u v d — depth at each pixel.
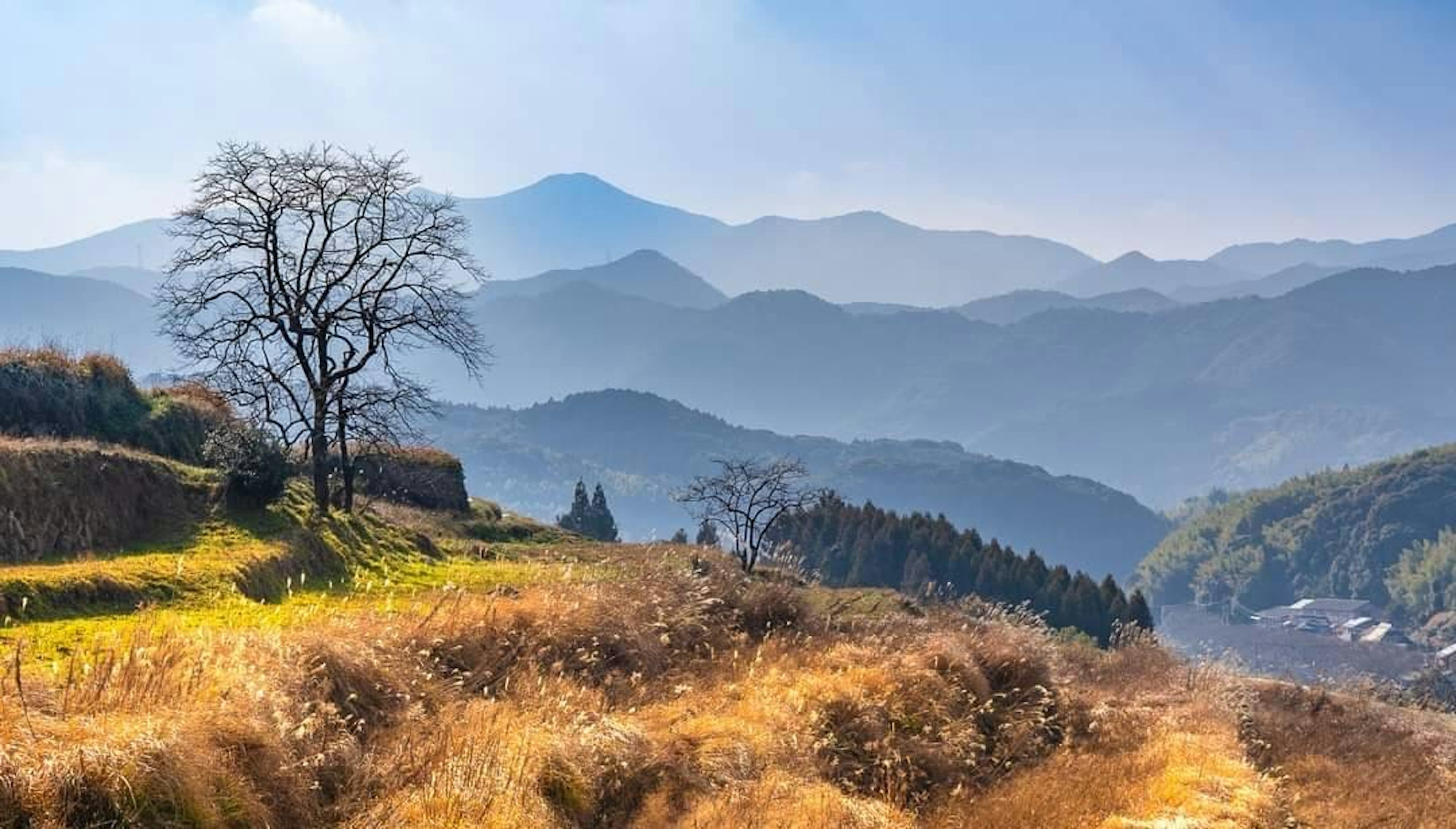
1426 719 28.19
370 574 23.33
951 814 13.72
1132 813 14.22
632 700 14.46
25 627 13.11
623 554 36.75
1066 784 15.63
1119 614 94.25
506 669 14.21
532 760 10.86
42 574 15.55
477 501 46.44
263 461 26.59
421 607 15.54
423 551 29.42
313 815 9.28
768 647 18.64
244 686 9.92
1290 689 28.47
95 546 22.09
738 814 11.20
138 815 7.79
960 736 16.17
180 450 32.88
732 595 21.91
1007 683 20.42
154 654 10.09
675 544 44.12
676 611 19.11
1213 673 26.41
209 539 23.23
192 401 35.56
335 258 30.77
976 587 99.38
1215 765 17.25
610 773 11.58
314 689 11.00
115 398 32.31
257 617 15.12
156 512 24.34
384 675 12.21
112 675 9.50
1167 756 17.66
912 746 15.35
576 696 13.66
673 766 12.06
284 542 23.17
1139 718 20.78
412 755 10.43
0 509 20.83
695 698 14.77
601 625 16.50
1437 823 18.03
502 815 9.60
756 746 13.01
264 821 8.62
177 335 31.62
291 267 30.44
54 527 21.64
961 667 19.11
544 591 17.33
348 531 27.50
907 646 19.80
